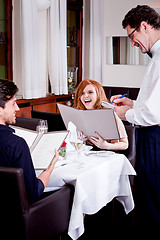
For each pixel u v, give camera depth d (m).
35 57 5.20
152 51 2.41
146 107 2.34
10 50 5.09
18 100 4.98
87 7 6.91
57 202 2.08
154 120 2.36
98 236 2.82
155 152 2.51
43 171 2.14
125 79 7.00
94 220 3.10
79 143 2.41
